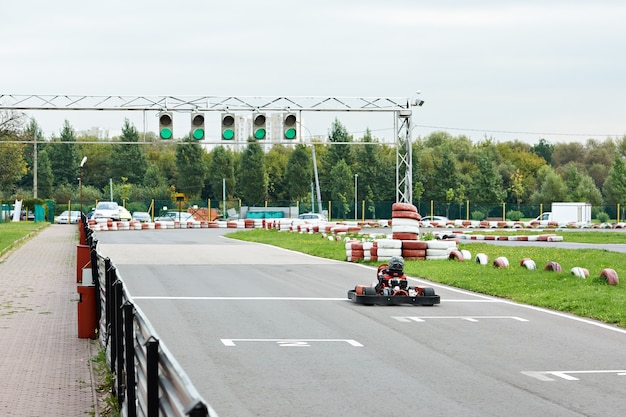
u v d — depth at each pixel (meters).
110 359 19.31
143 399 11.92
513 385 18.28
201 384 18.16
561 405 16.47
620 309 29.72
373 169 186.88
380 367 20.19
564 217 137.62
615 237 91.31
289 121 65.25
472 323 27.78
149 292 36.44
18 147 149.38
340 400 16.78
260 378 18.81
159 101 65.06
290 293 36.44
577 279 38.78
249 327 26.53
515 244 77.62
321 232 92.62
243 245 75.75
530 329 26.56
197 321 27.81
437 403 16.58
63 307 32.19
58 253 63.16
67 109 65.25
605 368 20.25
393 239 55.00
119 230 116.94
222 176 198.75
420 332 25.75
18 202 145.38
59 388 18.39
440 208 159.75
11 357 22.02
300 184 187.50
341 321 28.03
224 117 65.12
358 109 65.56
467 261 50.28
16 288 38.78
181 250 67.19
